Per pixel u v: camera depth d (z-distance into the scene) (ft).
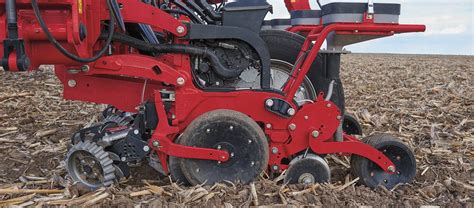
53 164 15.55
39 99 26.02
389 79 40.09
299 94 14.92
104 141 12.58
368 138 13.85
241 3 13.12
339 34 12.95
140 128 12.74
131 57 12.55
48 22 11.31
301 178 13.11
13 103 24.80
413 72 46.39
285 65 15.05
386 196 12.91
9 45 10.60
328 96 13.55
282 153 13.26
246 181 12.69
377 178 13.43
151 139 12.48
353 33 12.95
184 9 14.24
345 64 57.88
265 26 21.58
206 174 12.59
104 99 13.55
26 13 11.27
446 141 18.93
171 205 11.81
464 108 25.61
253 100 12.91
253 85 14.44
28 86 30.53
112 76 13.42
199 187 12.45
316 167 13.09
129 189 12.67
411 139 19.12
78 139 13.04
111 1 11.78
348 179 13.78
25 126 20.48
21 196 12.60
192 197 12.09
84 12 11.57
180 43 13.08
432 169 15.17
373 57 80.79
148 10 12.61
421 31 13.09
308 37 13.47
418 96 30.09
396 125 21.76
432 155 16.92
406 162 13.53
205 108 12.83
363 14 12.95
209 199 12.08
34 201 12.14
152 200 12.09
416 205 12.55
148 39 13.42
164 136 12.41
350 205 12.23
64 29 11.17
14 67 10.67
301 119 13.02
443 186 13.91
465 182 14.35
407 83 37.06
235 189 12.43
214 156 12.41
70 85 13.39
